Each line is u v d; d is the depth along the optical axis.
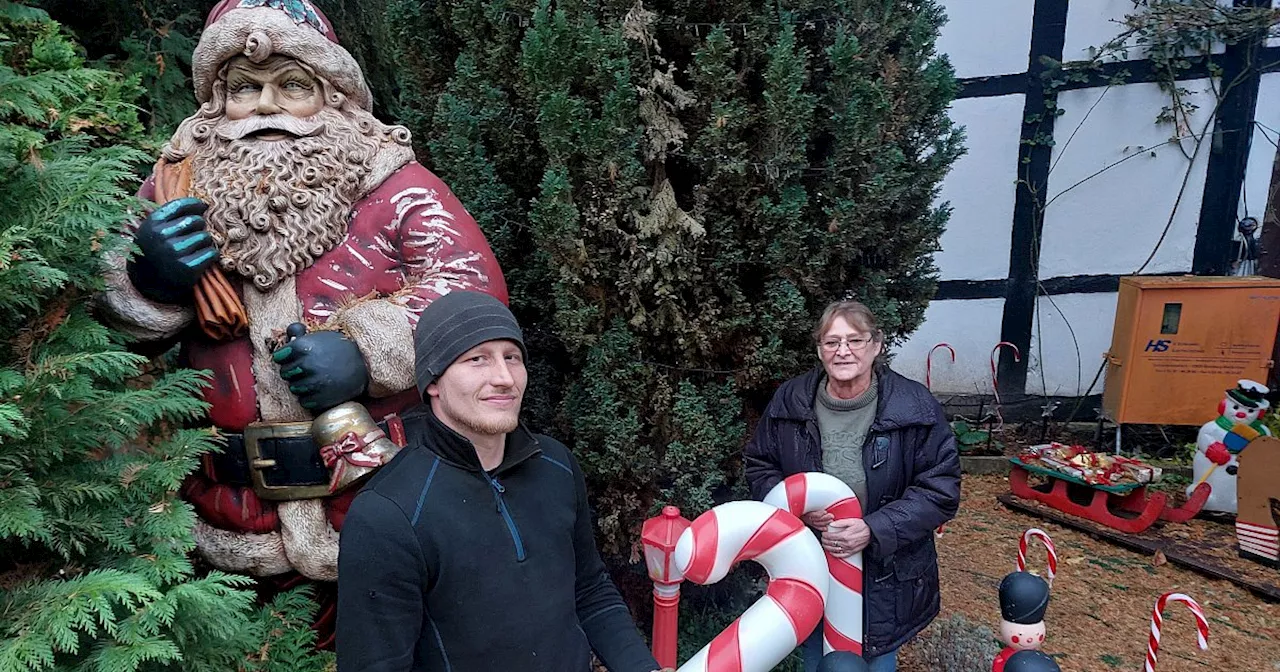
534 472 1.44
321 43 1.95
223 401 1.89
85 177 1.54
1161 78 5.17
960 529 4.39
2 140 1.48
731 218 2.36
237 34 1.87
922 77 2.50
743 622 1.88
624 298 2.38
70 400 1.54
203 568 2.07
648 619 2.70
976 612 3.39
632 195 2.24
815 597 1.90
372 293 1.93
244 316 1.86
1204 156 5.23
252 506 1.91
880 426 2.13
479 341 1.29
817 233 2.35
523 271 2.64
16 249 1.40
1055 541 4.23
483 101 2.54
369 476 1.80
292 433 1.85
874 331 2.12
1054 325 5.63
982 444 5.52
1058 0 5.22
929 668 2.74
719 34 2.19
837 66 2.25
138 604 1.56
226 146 1.92
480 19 2.53
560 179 2.16
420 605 1.25
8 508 1.37
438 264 1.92
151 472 1.65
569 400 2.49
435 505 1.27
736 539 1.87
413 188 1.98
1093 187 5.42
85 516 1.55
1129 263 5.48
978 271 5.68
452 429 1.32
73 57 2.20
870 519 2.06
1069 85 5.30
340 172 1.93
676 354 2.48
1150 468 4.36
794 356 2.44
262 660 1.84
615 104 2.15
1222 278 4.77
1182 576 3.80
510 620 1.30
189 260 1.75
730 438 2.48
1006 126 5.45
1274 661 3.07
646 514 2.50
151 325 1.83
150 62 3.37
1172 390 4.85
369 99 2.14
